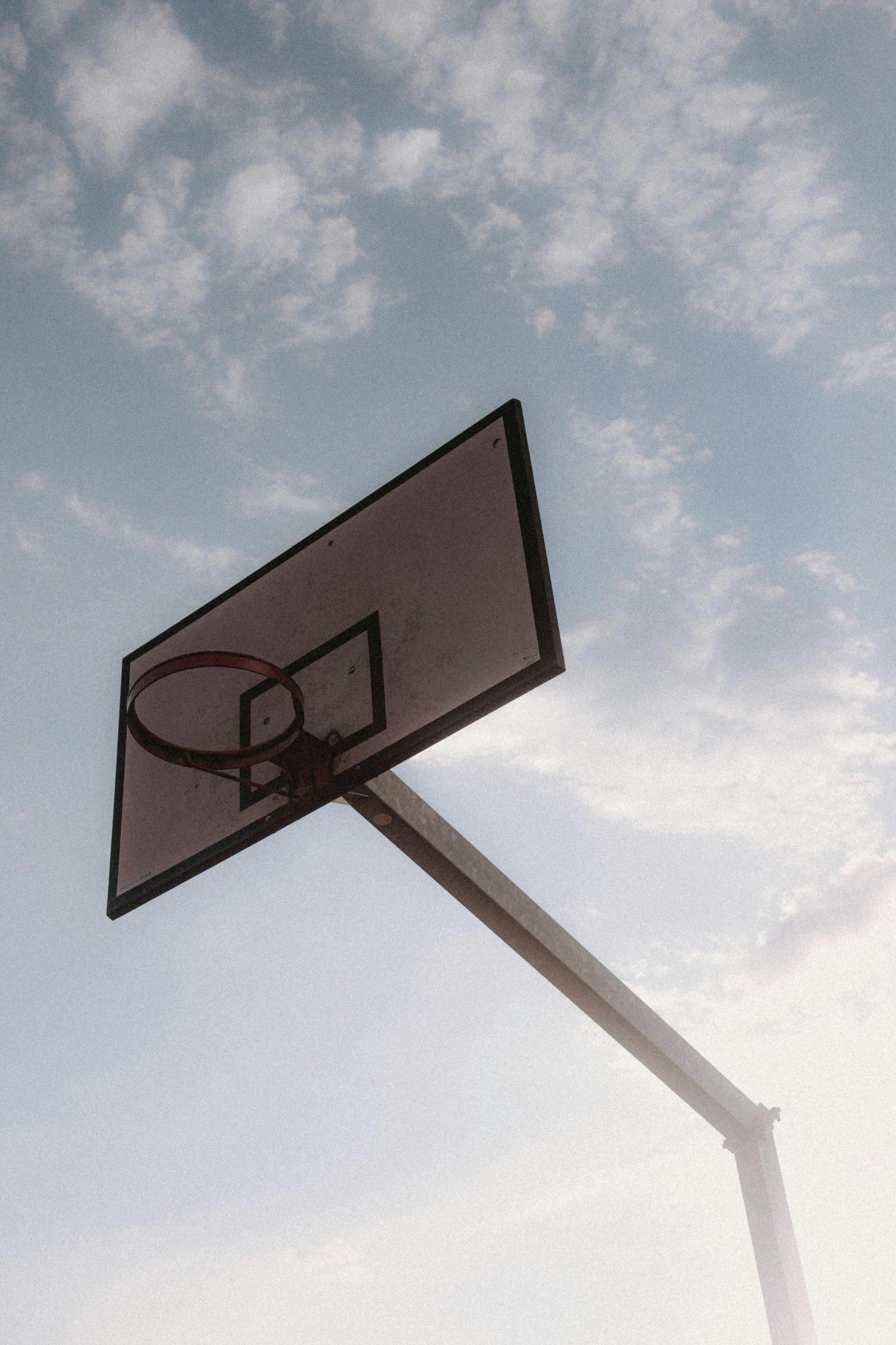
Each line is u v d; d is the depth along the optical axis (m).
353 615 4.11
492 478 3.98
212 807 4.09
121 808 4.44
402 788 3.76
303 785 3.77
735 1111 4.58
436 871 3.82
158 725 4.50
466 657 3.66
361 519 4.36
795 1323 4.27
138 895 4.08
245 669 3.54
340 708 3.89
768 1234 4.44
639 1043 4.33
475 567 3.83
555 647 3.46
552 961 4.04
